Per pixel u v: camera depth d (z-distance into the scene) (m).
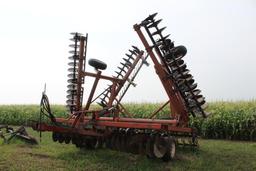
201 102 8.82
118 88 9.45
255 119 13.36
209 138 14.16
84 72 8.93
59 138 8.75
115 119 9.12
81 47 8.91
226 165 7.87
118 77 10.02
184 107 8.86
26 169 7.04
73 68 9.26
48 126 7.86
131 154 8.75
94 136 8.70
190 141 9.59
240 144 11.45
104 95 9.96
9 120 20.91
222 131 13.95
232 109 13.93
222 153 9.33
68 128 8.13
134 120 9.02
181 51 8.60
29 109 21.03
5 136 10.59
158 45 8.66
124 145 8.21
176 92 8.80
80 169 7.15
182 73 8.60
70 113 9.23
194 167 7.49
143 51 9.52
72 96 9.24
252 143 12.07
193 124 13.91
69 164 7.55
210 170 7.29
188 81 8.66
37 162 7.70
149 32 8.72
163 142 7.88
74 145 10.16
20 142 10.09
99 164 7.56
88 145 9.23
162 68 8.80
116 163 7.66
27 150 9.09
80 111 8.45
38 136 12.59
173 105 8.84
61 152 8.91
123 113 10.42
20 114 20.73
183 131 8.75
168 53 8.58
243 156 8.94
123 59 10.12
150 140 7.73
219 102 15.12
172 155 7.98
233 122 13.57
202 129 14.01
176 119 8.88
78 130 8.27
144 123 7.85
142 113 16.09
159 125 7.49
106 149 9.39
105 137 8.59
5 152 8.69
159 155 7.81
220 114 13.90
